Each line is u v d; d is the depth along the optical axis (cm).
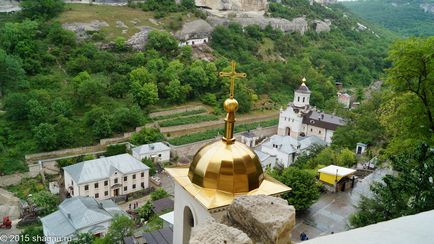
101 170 6681
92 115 8294
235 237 781
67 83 9306
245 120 10362
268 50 14925
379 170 5825
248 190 1377
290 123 9412
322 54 15862
